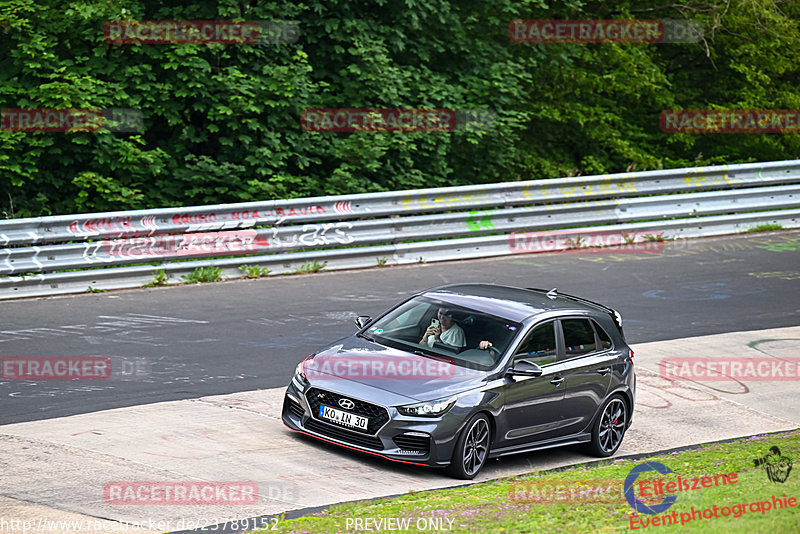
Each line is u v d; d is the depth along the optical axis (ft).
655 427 91.86
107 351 96.58
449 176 189.57
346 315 116.26
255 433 76.07
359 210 143.13
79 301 116.88
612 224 168.86
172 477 64.13
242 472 66.59
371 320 82.58
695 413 96.22
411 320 80.48
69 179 158.40
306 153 172.65
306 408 73.67
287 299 122.72
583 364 81.10
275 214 136.46
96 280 122.62
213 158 170.81
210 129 160.35
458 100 181.06
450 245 150.20
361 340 79.66
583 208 162.50
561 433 80.07
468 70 191.62
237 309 116.78
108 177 156.35
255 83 161.48
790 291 141.38
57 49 158.81
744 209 176.96
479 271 143.23
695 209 172.65
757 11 233.55
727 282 144.46
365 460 73.05
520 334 77.71
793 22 241.96
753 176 178.91
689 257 158.92
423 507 59.16
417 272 141.08
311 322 112.57
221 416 79.71
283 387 89.51
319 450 73.67
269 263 135.74
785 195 182.09
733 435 91.20
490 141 187.73
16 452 66.85
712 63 240.94
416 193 147.54
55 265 119.55
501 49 195.72
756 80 239.09
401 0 180.34
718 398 100.68
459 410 70.85
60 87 146.72
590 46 219.82
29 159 150.92
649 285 140.05
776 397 102.12
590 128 214.48
